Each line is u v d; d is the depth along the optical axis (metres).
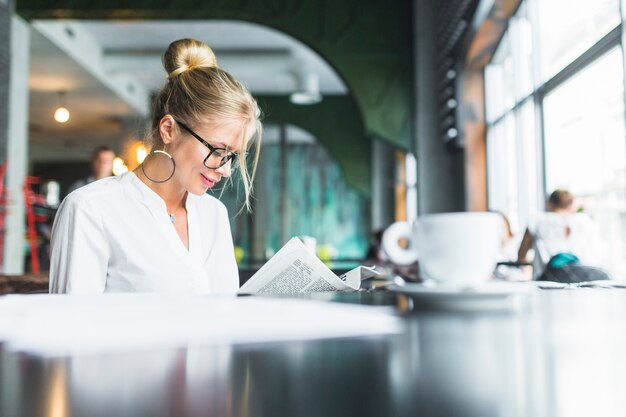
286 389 0.28
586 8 3.64
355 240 13.52
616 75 3.28
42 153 14.24
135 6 6.08
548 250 3.31
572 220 3.30
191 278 1.21
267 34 8.39
